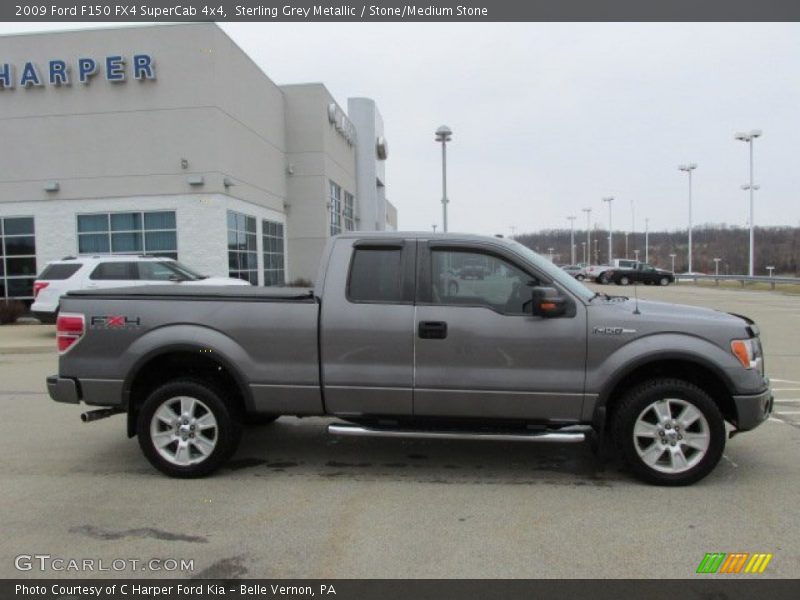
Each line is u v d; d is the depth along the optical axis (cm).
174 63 1967
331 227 3117
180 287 570
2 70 1970
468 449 595
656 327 482
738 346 478
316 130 2898
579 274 5266
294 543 393
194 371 545
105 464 556
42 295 1406
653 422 489
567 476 516
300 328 504
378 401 500
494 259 501
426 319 493
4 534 410
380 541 395
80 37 1969
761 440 610
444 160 1975
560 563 364
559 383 484
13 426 689
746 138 4178
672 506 446
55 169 2000
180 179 1989
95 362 520
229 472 532
